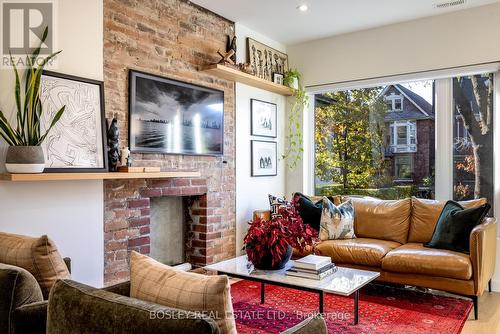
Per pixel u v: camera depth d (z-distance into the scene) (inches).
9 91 97.2
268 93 194.2
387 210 158.2
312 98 205.3
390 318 114.5
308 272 102.6
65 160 104.7
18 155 90.5
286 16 164.7
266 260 108.8
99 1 117.3
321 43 194.2
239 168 175.0
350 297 134.7
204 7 155.3
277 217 111.8
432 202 152.1
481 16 153.9
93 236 114.2
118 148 118.3
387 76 175.6
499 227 151.8
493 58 151.4
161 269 51.4
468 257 120.0
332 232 152.9
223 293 43.4
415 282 125.6
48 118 101.8
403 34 171.6
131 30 127.9
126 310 40.0
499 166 152.4
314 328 47.6
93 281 114.0
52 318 45.8
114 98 122.5
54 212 104.7
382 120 183.8
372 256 133.8
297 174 202.5
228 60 156.4
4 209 94.8
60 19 107.2
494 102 154.3
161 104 137.0
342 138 196.1
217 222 162.1
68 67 108.6
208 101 156.8
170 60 141.4
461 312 120.2
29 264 64.0
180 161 145.9
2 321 54.6
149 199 134.8
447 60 161.2
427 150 171.5
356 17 165.6
